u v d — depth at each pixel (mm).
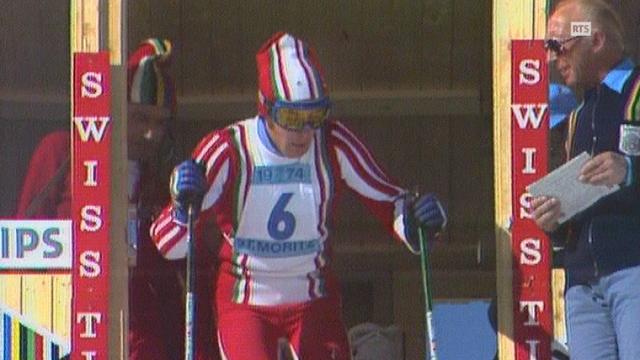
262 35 28953
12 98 22266
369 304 26375
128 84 23594
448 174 28672
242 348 21391
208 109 28625
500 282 21969
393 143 29000
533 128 21766
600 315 21359
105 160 21781
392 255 26344
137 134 23531
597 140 21375
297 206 21688
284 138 21453
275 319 21781
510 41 21828
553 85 21750
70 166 22078
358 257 26422
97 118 21781
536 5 21938
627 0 21750
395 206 21844
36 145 22219
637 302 20984
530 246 21812
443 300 22938
